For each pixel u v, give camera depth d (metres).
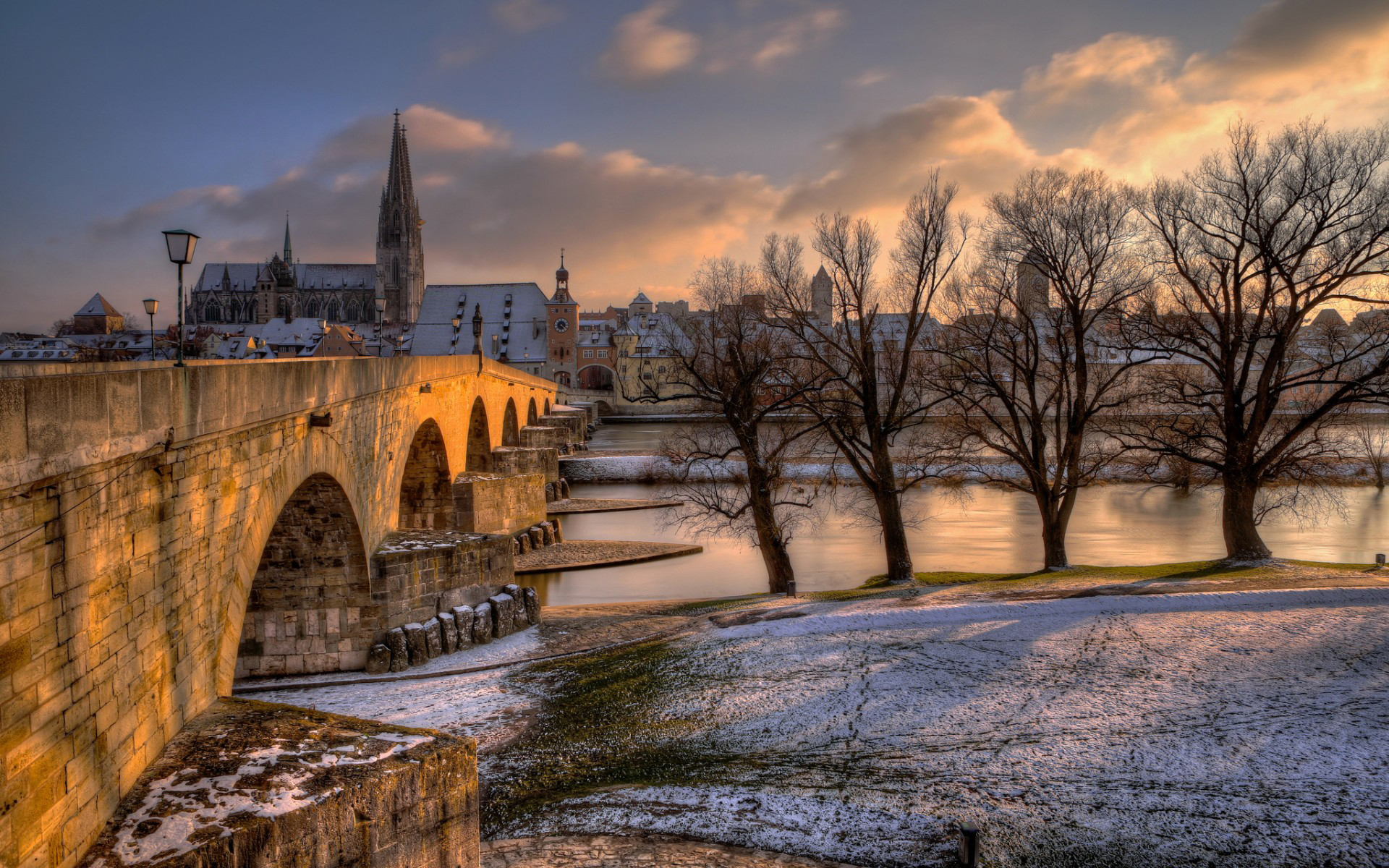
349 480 23.16
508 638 29.08
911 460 43.66
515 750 19.94
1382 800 15.52
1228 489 33.97
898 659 23.83
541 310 175.25
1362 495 63.81
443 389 39.12
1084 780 16.95
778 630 27.00
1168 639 23.88
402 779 12.57
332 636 25.45
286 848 11.09
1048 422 85.06
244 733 13.27
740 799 16.75
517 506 49.00
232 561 14.93
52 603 9.47
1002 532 54.59
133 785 11.52
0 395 8.16
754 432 35.41
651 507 65.38
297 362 17.97
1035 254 33.25
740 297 37.12
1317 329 37.53
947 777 17.33
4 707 8.59
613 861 14.64
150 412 11.39
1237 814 15.42
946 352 36.03
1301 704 19.52
